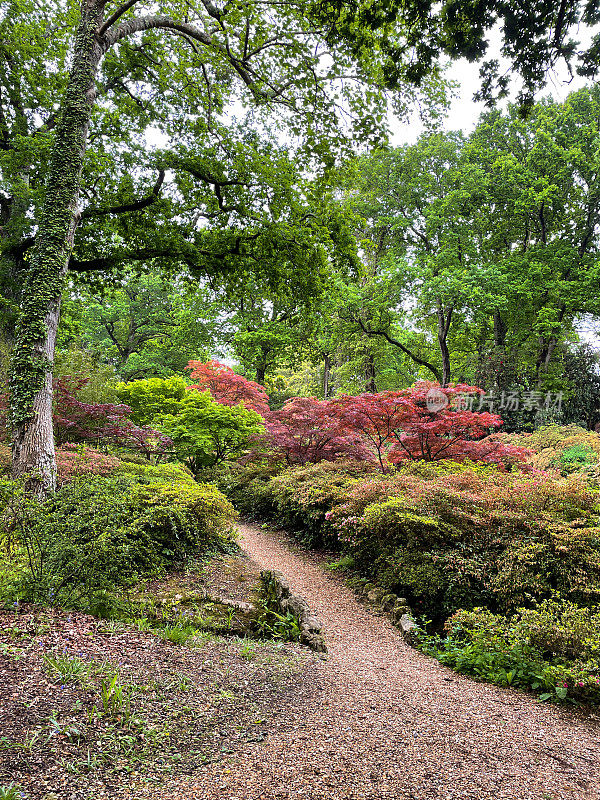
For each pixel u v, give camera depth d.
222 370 16.91
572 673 3.61
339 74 9.13
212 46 9.31
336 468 9.93
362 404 9.15
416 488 6.63
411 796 2.16
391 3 4.94
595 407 18.14
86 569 4.12
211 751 2.40
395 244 22.48
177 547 6.34
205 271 12.23
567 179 19.89
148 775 2.12
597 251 21.09
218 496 7.16
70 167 7.41
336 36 5.91
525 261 19.84
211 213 11.76
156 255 11.33
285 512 10.13
